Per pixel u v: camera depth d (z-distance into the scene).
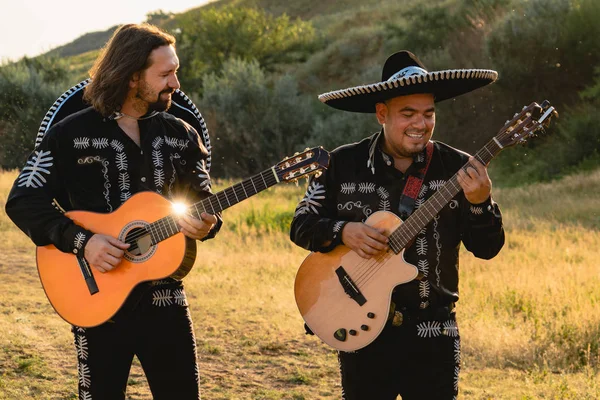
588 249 13.16
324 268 3.74
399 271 3.60
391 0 55.28
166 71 3.65
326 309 3.72
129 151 3.72
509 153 29.45
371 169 3.70
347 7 58.59
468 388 6.21
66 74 43.19
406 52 3.74
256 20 48.09
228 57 47.41
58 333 7.33
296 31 48.59
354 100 3.70
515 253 12.64
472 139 31.61
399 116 3.58
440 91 3.66
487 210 3.47
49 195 3.69
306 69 44.84
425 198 3.64
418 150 3.59
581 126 27.25
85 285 3.72
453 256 3.67
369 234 3.57
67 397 5.82
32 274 10.34
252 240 14.72
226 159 37.06
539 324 7.95
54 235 3.66
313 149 3.73
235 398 6.01
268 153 36.44
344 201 3.73
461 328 7.89
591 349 7.26
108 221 3.70
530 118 3.40
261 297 9.42
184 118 4.07
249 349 7.28
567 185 22.20
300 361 6.97
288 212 17.00
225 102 37.00
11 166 35.97
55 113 3.90
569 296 9.08
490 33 32.94
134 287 3.66
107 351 3.69
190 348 3.73
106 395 3.71
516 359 7.03
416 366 3.59
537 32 30.70
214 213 3.73
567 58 30.33
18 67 38.16
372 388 3.67
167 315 3.69
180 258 3.66
